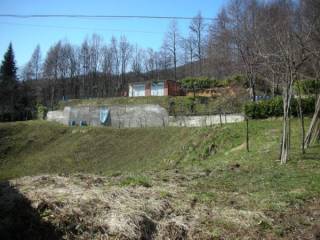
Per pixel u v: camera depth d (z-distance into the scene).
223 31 40.31
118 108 42.09
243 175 10.91
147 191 7.61
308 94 24.45
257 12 35.00
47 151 36.03
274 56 16.38
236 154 17.53
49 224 5.30
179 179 10.16
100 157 31.22
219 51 41.81
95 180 8.55
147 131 34.69
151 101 43.47
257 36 22.67
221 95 40.97
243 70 38.06
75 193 6.57
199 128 28.94
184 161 22.56
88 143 34.94
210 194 8.09
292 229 6.30
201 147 23.36
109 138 35.22
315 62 17.25
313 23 16.06
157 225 5.75
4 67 72.88
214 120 32.09
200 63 62.62
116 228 5.33
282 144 13.06
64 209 5.70
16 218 5.56
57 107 56.31
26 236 5.19
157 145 30.30
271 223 6.39
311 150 14.94
